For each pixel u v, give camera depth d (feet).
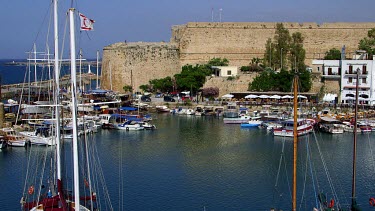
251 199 177.17
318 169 215.51
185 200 175.73
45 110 262.67
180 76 447.83
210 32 501.97
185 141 280.51
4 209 164.55
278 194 182.19
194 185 192.95
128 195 180.14
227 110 376.48
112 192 183.42
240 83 446.60
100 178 199.00
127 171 212.23
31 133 259.60
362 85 382.83
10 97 398.62
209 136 297.12
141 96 442.91
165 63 490.08
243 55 501.15
